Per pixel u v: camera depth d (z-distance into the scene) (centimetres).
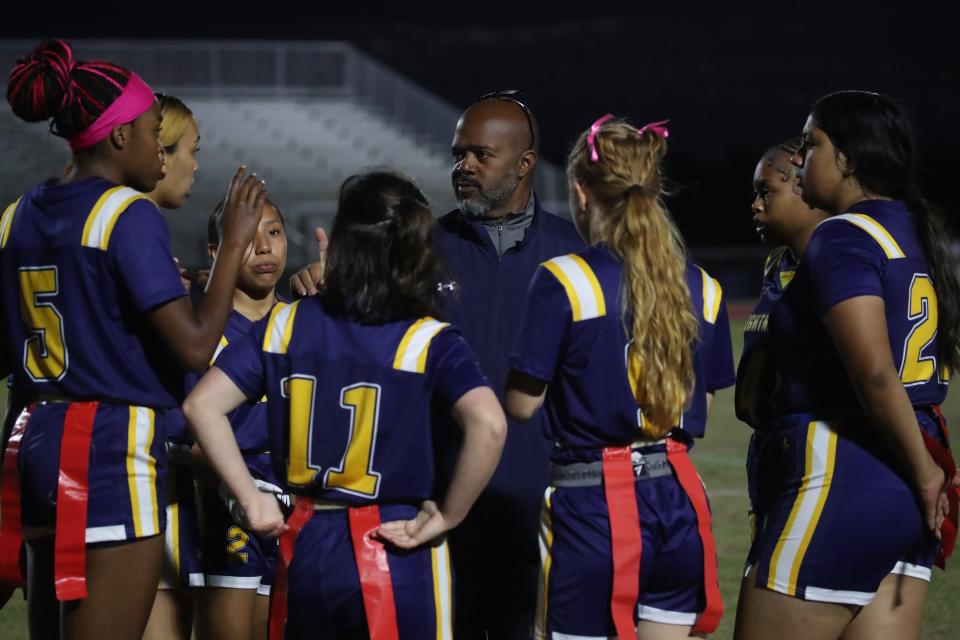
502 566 1170
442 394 889
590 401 945
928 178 8431
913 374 970
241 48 8431
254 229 967
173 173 1077
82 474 921
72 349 932
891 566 956
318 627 902
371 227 895
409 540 893
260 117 8400
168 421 1119
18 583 1005
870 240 945
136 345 945
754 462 1020
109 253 923
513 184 1159
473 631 1172
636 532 933
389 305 896
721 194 9125
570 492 955
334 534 900
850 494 943
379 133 8475
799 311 968
